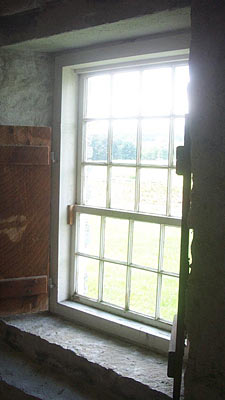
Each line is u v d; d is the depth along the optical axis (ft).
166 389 6.18
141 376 6.52
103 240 8.20
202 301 5.50
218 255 5.33
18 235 8.03
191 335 5.61
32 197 8.06
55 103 8.39
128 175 7.73
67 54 8.11
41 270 8.31
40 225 8.20
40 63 8.36
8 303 8.07
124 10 6.29
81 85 8.38
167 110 7.16
